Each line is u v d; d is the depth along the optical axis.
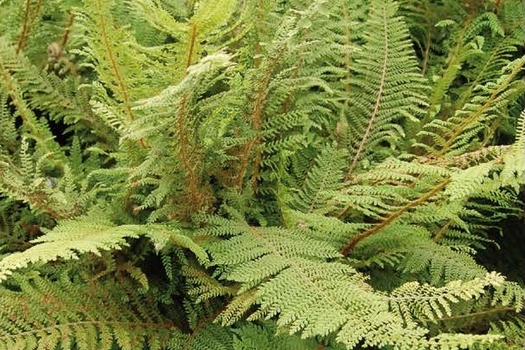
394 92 2.54
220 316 2.22
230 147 2.35
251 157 2.38
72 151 2.56
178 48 2.21
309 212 2.38
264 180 2.48
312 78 2.32
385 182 2.37
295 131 2.53
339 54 2.61
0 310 2.21
